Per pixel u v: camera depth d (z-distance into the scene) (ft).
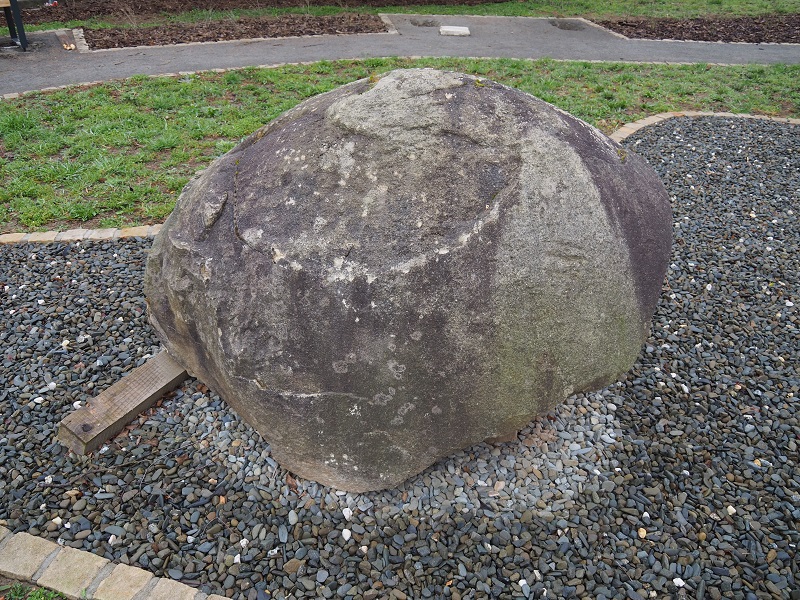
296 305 7.68
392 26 36.99
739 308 13.93
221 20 37.32
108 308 13.32
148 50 31.30
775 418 11.06
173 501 9.21
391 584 8.19
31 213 16.63
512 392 7.93
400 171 7.79
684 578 8.38
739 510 9.34
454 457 9.70
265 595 8.06
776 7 45.19
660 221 8.80
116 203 17.15
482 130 7.97
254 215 8.17
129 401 10.48
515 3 45.47
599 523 9.02
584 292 7.90
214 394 10.91
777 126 23.45
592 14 42.78
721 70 30.55
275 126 9.45
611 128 23.11
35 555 8.41
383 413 7.88
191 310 8.71
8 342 12.37
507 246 7.53
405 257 7.47
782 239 16.56
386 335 7.52
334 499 9.08
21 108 23.03
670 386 11.67
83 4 39.63
